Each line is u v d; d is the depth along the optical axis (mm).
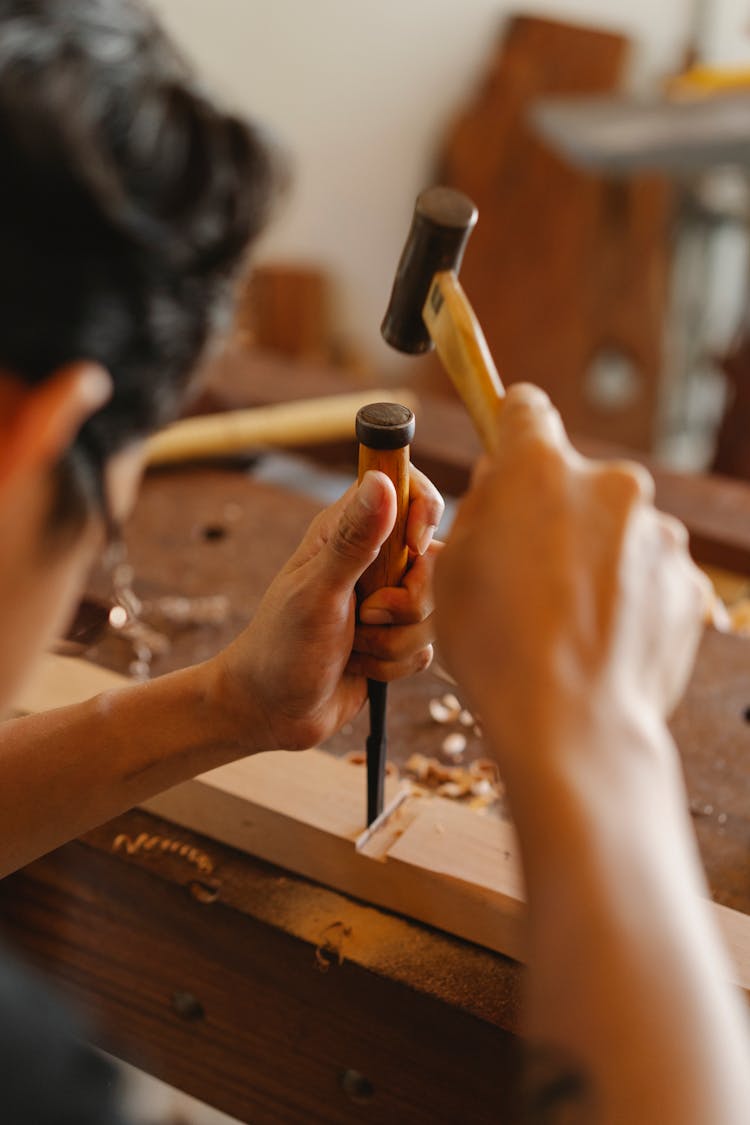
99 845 768
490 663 364
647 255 2609
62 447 340
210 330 376
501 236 2678
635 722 354
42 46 316
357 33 2654
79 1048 386
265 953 723
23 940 854
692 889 341
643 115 1793
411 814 725
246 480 1310
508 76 2584
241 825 743
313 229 2922
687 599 383
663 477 1361
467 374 514
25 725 637
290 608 581
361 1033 708
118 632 1008
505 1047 648
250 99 2723
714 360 2016
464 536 383
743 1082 315
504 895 656
